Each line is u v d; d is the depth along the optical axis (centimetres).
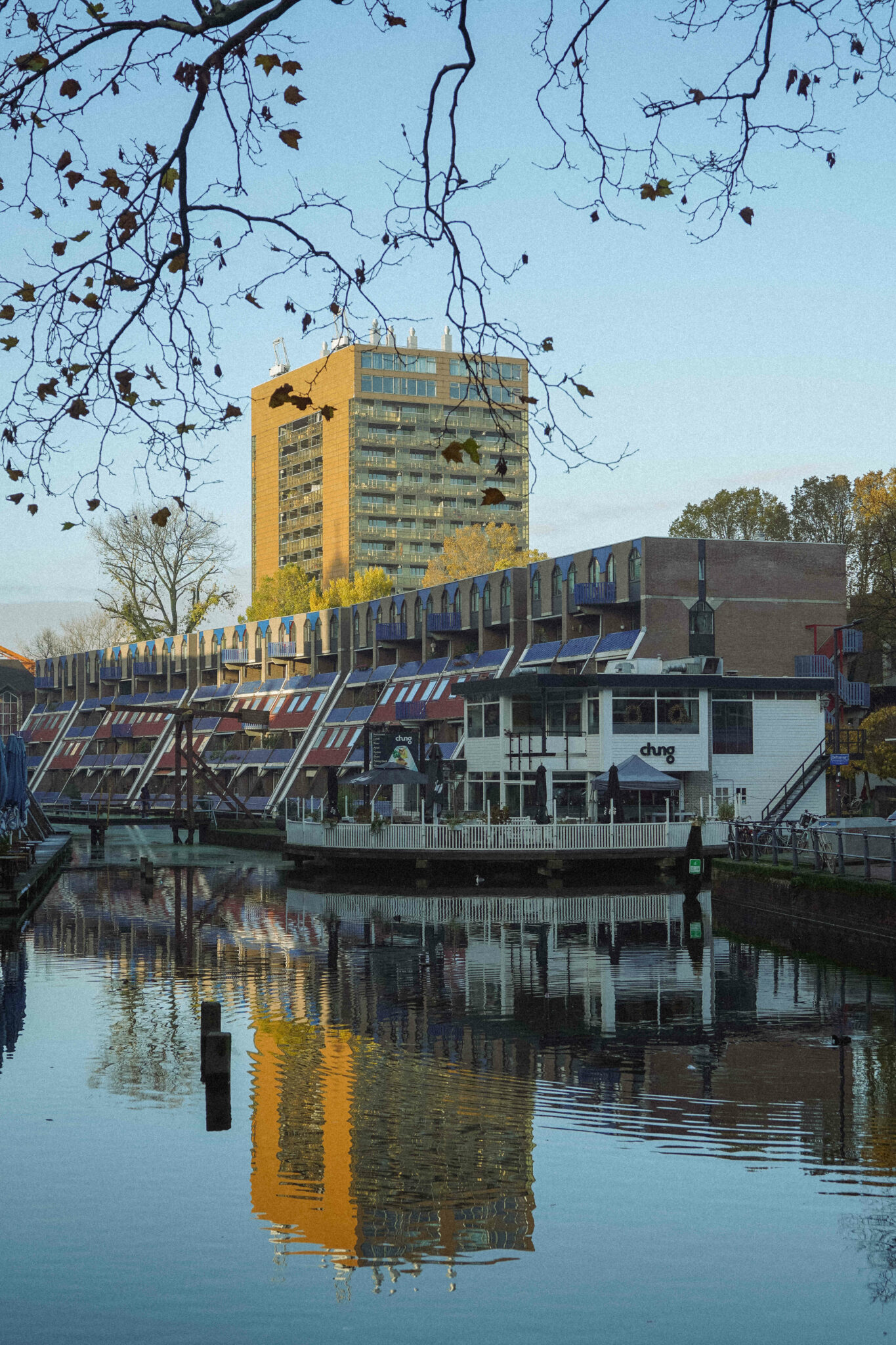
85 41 802
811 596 7544
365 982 3045
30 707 17075
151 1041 2394
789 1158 1662
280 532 18225
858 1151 1689
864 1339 1174
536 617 8375
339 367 16775
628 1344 1151
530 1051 2288
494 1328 1198
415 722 8919
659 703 6134
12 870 4256
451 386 17038
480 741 6756
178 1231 1434
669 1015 2603
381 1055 2275
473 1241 1409
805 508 10081
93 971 3244
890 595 7994
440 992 2905
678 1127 1803
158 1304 1245
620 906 4672
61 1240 1404
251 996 2867
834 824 5197
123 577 11212
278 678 11694
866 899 3462
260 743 11106
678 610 7281
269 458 18412
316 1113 1894
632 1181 1580
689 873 5028
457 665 8912
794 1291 1275
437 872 5797
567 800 6212
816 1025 2489
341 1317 1214
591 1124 1823
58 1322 1209
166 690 13862
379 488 16775
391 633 9869
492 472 17225
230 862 6900
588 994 2850
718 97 867
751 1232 1418
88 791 13788
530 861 5481
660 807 6184
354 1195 1539
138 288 854
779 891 3984
